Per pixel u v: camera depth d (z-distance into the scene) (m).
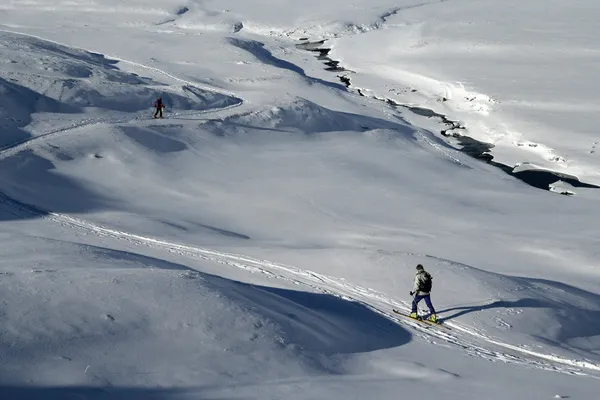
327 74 123.31
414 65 121.19
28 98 73.06
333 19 157.25
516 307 30.72
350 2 174.25
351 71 125.25
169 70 113.12
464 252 46.66
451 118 98.81
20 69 87.19
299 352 19.88
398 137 85.25
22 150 58.28
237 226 50.22
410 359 22.28
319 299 29.44
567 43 121.38
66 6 174.88
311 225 51.78
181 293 21.23
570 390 19.17
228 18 164.38
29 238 33.62
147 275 22.47
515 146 85.62
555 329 29.55
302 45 146.25
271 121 81.00
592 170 76.06
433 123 97.00
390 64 124.75
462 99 103.25
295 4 174.75
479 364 22.61
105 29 155.25
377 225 52.56
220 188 60.03
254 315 21.09
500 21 142.25
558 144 83.00
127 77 97.44
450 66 117.44
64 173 57.28
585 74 105.62
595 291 40.22
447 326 28.30
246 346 19.14
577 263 45.56
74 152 60.94
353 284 33.22
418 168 72.75
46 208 48.41
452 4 165.50
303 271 35.00
